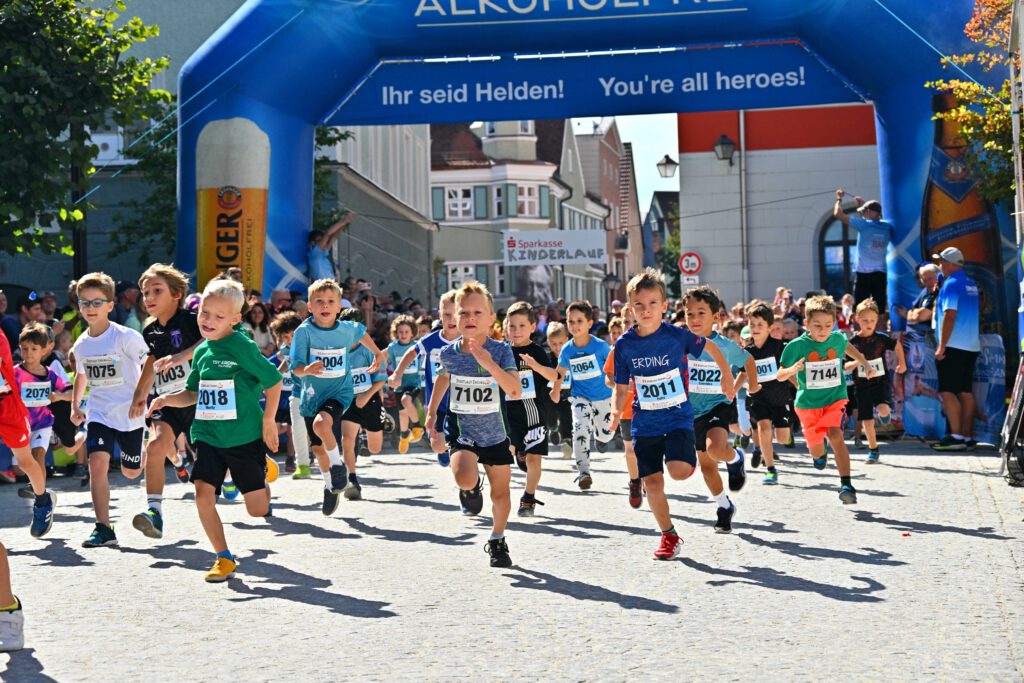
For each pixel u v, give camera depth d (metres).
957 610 7.38
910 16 19.30
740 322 15.57
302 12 20.38
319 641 6.87
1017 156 15.43
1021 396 13.20
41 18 20.62
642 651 6.51
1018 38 15.53
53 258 37.72
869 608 7.48
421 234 62.66
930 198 19.56
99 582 8.78
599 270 103.00
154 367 10.46
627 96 21.53
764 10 20.17
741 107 21.34
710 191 34.69
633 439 9.56
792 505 12.22
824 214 34.25
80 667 6.37
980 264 19.31
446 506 12.65
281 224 21.03
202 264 20.83
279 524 11.53
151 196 36.16
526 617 7.38
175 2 39.56
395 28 20.67
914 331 19.70
